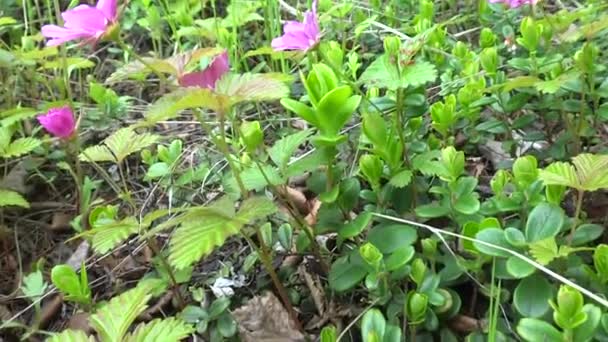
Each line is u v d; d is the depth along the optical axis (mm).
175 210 173
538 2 253
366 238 196
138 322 212
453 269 185
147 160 258
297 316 202
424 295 169
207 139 285
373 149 206
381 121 198
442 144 231
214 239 159
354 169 236
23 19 399
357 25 316
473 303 189
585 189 159
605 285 164
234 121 192
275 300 197
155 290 200
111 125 308
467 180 191
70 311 227
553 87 204
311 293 205
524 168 185
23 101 323
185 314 196
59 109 220
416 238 185
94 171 286
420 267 174
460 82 246
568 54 251
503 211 189
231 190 199
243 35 365
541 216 167
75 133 225
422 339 177
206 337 196
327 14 307
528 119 233
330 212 202
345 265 188
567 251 153
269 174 193
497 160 247
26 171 283
